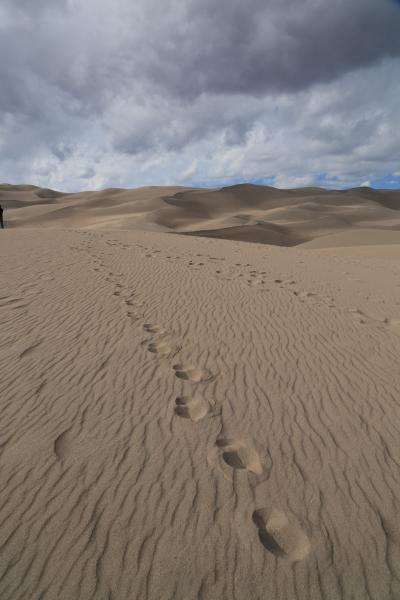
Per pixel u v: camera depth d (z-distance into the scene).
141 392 3.84
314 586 2.01
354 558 2.17
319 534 2.32
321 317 6.41
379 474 2.81
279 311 6.66
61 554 2.12
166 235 19.66
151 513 2.41
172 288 8.02
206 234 61.19
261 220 80.19
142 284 8.26
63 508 2.42
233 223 72.19
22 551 2.13
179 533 2.28
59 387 3.87
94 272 9.12
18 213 87.06
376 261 14.55
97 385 3.94
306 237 65.94
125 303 6.78
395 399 3.85
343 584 2.04
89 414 3.43
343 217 90.69
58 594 1.92
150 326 5.69
